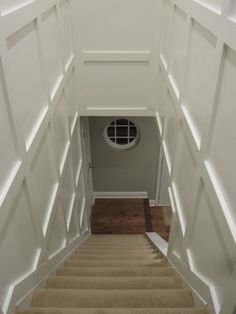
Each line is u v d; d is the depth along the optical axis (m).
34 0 1.59
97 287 1.98
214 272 1.38
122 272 2.28
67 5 2.72
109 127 4.95
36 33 1.68
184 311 1.48
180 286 1.99
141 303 1.71
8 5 1.24
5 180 1.26
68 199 2.82
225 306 1.20
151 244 3.75
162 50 2.96
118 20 2.94
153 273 2.29
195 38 1.73
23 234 1.54
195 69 1.73
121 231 4.70
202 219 1.57
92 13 2.91
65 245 2.62
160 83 3.07
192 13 1.72
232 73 1.15
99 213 5.03
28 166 1.53
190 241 1.84
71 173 2.99
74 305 1.69
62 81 2.41
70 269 2.29
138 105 3.40
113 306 1.69
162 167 4.93
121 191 5.31
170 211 5.07
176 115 2.22
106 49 3.09
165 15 2.75
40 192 1.83
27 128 1.55
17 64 1.38
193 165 1.74
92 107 3.42
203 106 1.54
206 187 1.45
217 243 1.33
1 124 1.20
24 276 1.57
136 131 4.96
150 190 5.28
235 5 1.11
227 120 1.20
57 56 2.28
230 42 1.12
